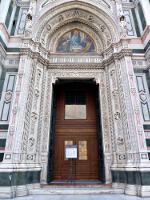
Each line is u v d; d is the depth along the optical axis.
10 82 9.81
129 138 8.30
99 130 10.50
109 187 8.23
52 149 10.18
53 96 11.30
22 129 8.37
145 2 11.64
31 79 9.70
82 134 11.16
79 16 12.68
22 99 8.85
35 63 10.14
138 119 8.40
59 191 7.58
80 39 12.70
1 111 9.09
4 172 7.11
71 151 9.12
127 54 9.91
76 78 11.25
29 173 8.09
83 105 11.96
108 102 10.35
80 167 10.41
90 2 12.05
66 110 11.78
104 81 11.07
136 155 7.80
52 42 12.32
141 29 11.59
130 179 7.51
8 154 7.60
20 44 10.78
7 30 10.73
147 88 9.95
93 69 11.42
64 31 12.84
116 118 9.49
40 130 9.53
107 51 11.30
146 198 6.55
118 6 11.69
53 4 11.94
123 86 9.45
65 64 11.34
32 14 11.27
